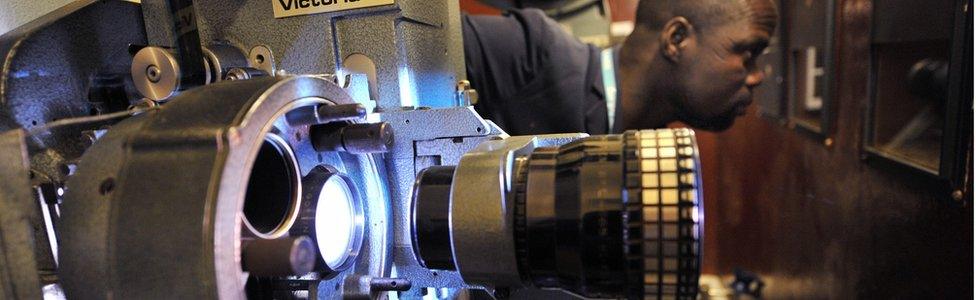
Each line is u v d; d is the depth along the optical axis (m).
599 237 0.46
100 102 0.64
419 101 0.76
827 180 1.27
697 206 0.45
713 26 1.20
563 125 1.07
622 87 1.27
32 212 0.43
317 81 0.52
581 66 1.09
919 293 0.94
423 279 0.68
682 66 1.23
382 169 0.67
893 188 1.01
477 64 1.06
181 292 0.38
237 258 0.41
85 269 0.43
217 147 0.39
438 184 0.55
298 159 0.53
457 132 0.65
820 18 1.27
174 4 0.62
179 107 0.44
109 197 0.42
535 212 0.49
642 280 0.47
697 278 0.46
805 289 1.40
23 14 0.73
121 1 0.68
